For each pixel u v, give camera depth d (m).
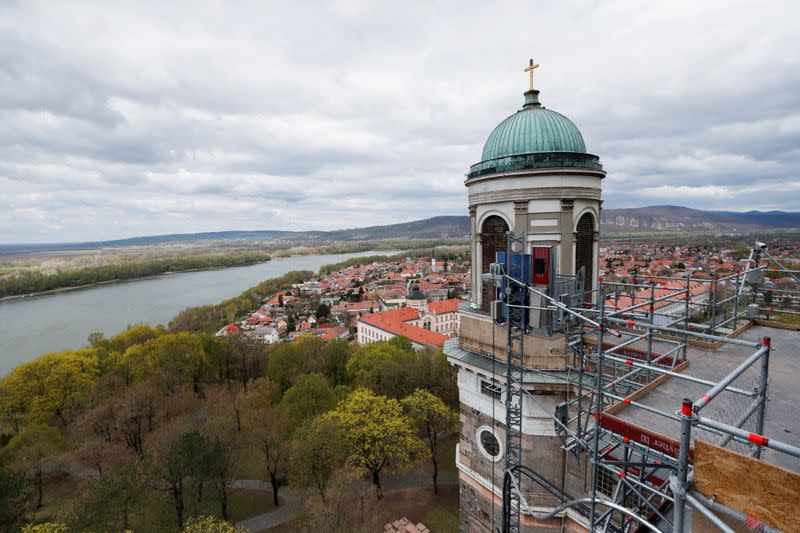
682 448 8.37
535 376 21.52
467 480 27.03
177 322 134.38
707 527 8.27
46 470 50.06
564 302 20.55
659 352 19.30
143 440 59.00
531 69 26.09
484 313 25.11
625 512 11.39
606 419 12.11
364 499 44.62
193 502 48.00
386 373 67.06
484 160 26.16
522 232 20.59
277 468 50.31
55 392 67.75
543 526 23.02
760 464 7.45
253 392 65.12
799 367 16.20
